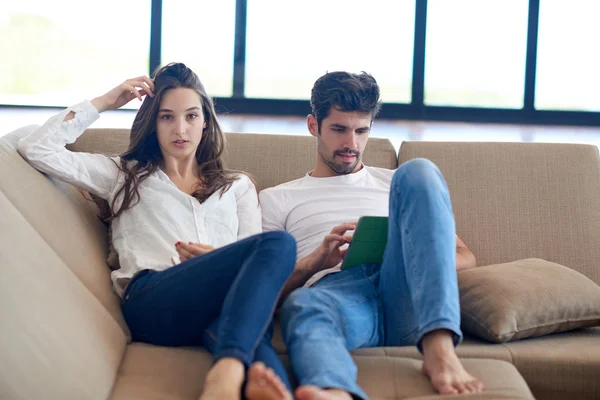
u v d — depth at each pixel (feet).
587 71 21.90
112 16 22.07
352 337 5.66
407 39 22.02
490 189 7.61
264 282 5.07
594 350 5.85
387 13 21.91
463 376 4.95
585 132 20.85
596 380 5.72
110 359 5.20
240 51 22.12
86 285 5.94
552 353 5.78
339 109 7.00
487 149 7.82
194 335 5.80
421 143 7.93
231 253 5.49
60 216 6.29
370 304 5.93
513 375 5.24
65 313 5.09
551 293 6.19
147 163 6.82
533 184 7.63
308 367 4.83
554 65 21.99
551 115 22.15
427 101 22.31
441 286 5.15
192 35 22.15
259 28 22.11
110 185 6.75
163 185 6.66
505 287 6.17
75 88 22.44
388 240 5.88
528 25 21.81
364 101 6.99
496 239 7.42
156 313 5.79
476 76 22.15
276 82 22.33
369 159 7.88
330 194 7.22
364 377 5.20
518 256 7.38
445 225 5.37
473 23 21.93
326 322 5.37
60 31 22.21
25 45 22.29
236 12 21.98
